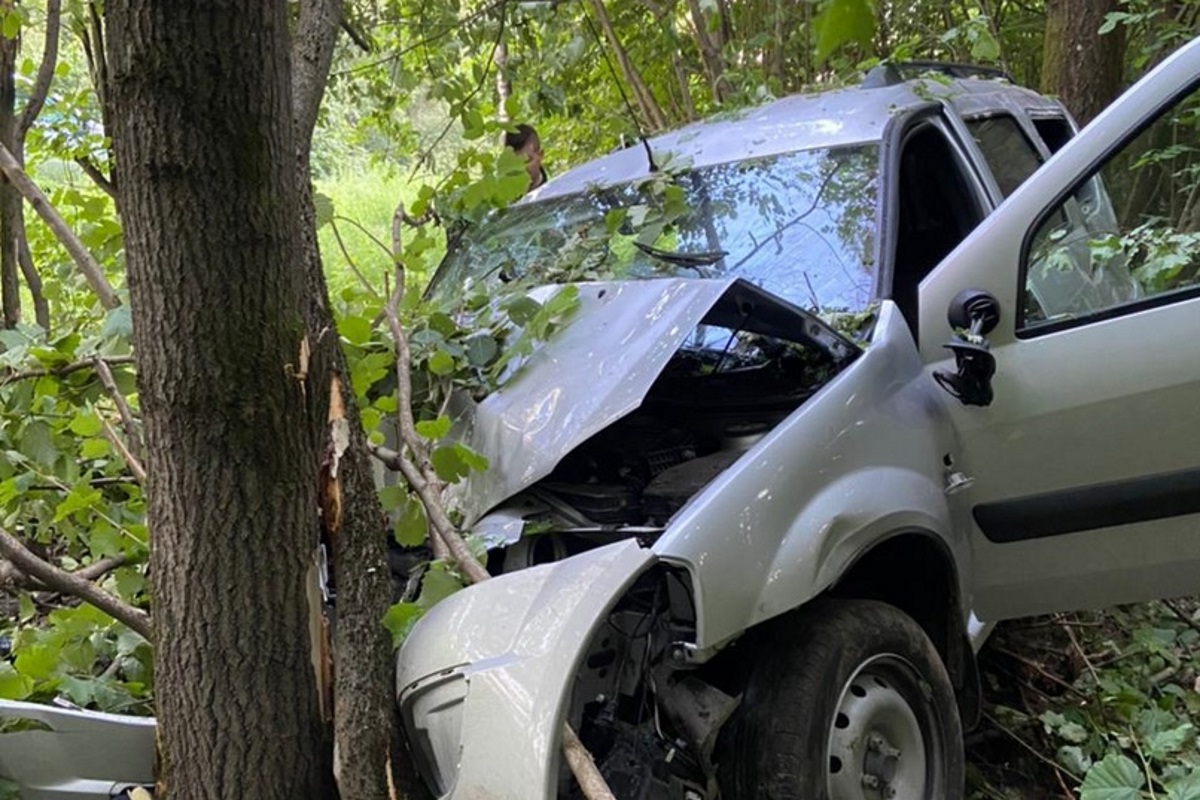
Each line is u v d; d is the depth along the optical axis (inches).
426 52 221.5
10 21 150.2
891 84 154.0
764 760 83.8
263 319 67.9
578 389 97.5
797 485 88.3
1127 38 240.7
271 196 66.6
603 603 73.7
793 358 110.3
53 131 159.9
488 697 72.2
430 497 93.0
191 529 70.4
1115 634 139.3
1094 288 107.1
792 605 83.7
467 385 108.0
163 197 64.0
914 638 95.4
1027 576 109.1
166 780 75.5
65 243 106.3
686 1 274.2
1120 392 100.7
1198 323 98.4
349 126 292.4
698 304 98.9
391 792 75.0
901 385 103.0
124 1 61.0
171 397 67.8
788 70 260.5
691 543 80.1
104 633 95.3
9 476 102.2
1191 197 119.9
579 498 97.8
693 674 87.3
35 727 75.8
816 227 129.6
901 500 94.3
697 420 111.3
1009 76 193.0
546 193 159.9
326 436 81.4
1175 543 101.3
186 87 61.9
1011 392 105.5
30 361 104.2
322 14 99.3
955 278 107.8
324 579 88.8
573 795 77.7
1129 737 114.5
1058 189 104.4
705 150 149.8
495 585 79.5
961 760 98.7
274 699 73.7
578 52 235.9
